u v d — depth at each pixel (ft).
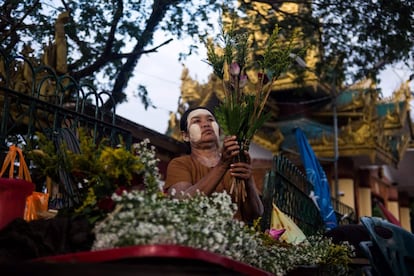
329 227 33.96
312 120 67.41
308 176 36.19
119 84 28.09
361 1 32.94
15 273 5.19
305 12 35.01
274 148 61.93
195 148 12.32
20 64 16.65
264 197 18.60
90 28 25.64
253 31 30.76
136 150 8.31
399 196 96.94
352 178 67.36
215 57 11.52
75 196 8.31
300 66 43.37
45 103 11.73
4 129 11.18
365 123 64.23
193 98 55.62
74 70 26.43
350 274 17.87
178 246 5.85
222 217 8.04
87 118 12.87
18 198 7.86
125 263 5.81
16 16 24.07
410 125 78.13
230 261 6.53
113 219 6.66
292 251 11.94
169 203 7.49
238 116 10.63
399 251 13.64
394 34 33.09
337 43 35.86
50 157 8.29
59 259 6.01
